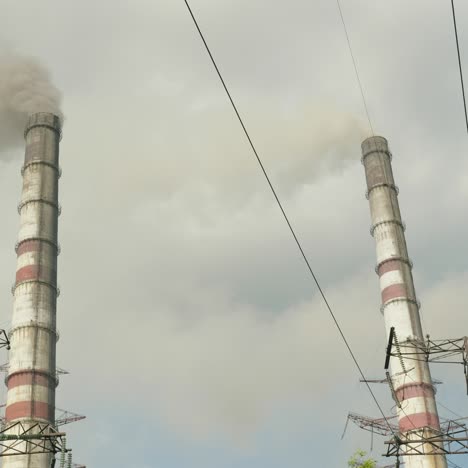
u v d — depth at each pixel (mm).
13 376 64125
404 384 66500
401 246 74750
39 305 67750
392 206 77312
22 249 71000
